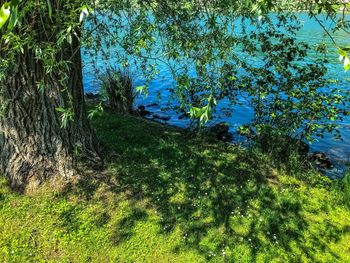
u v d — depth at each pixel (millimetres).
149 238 4727
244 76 7309
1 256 4379
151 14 4562
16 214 4949
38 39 4109
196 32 4707
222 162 6652
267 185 6082
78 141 5688
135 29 3836
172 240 4723
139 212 5137
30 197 5230
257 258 4551
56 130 5312
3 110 4707
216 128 9086
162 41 4465
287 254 4660
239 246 4699
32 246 4539
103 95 6090
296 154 6852
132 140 7199
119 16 4871
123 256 4477
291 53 7012
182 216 5125
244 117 10453
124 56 5680
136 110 10484
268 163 6777
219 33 4277
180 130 8227
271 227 5094
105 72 9883
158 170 6152
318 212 5527
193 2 4871
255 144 7266
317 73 6965
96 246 4582
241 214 5289
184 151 6957
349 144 9000
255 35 6789
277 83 7090
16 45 3236
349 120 10258
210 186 5863
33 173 5355
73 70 5254
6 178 5465
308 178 6461
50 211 5027
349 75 13562
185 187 5770
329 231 5133
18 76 4773
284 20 6496
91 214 5043
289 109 6750
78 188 5449
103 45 5973
